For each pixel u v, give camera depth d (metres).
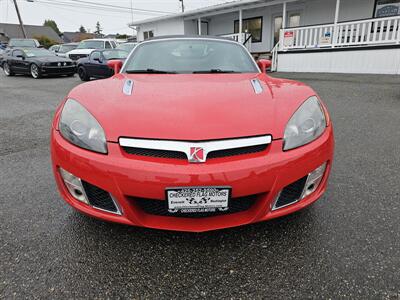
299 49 10.88
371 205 2.04
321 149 1.62
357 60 9.59
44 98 7.20
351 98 5.93
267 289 1.38
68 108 1.74
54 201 2.17
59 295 1.35
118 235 1.76
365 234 1.73
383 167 2.69
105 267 1.52
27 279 1.43
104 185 1.49
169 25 17.36
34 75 12.16
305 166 1.56
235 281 1.42
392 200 2.10
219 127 1.51
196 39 2.95
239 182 1.44
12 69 13.20
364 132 3.78
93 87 1.96
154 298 1.34
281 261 1.54
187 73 2.49
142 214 1.57
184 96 1.77
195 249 1.64
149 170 1.43
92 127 1.56
